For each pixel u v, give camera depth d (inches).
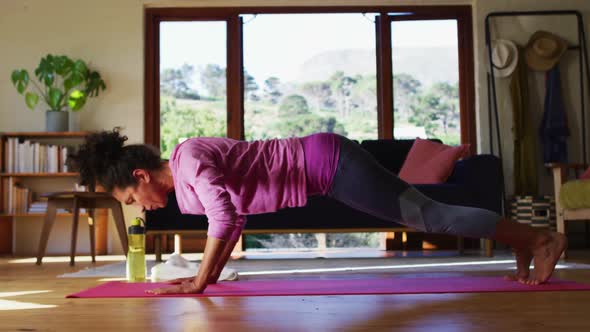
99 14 230.1
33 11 230.8
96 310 72.0
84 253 222.2
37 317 67.7
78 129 227.1
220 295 83.3
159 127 231.0
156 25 232.1
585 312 66.2
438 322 60.7
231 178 79.6
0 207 215.6
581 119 226.2
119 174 78.5
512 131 224.5
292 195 80.4
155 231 172.4
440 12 229.5
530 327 57.5
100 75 228.5
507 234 85.7
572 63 227.0
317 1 226.4
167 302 77.5
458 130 229.9
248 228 171.9
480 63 226.1
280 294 83.9
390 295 82.5
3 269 152.6
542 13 226.1
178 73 231.9
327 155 79.9
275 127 230.4
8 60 230.2
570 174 225.8
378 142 201.2
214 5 228.7
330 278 111.3
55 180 226.1
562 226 173.0
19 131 229.5
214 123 231.1
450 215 81.4
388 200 80.0
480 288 87.2
